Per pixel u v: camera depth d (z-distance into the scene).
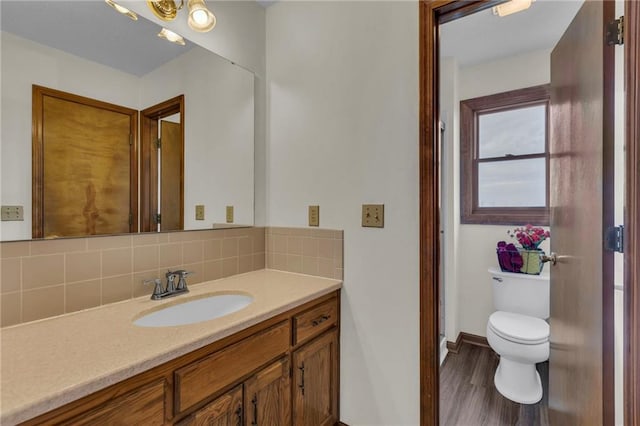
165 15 1.31
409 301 1.37
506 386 1.95
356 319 1.52
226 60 1.64
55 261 1.05
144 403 0.78
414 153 1.36
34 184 1.02
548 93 2.35
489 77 2.56
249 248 1.75
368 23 1.48
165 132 1.39
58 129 1.08
